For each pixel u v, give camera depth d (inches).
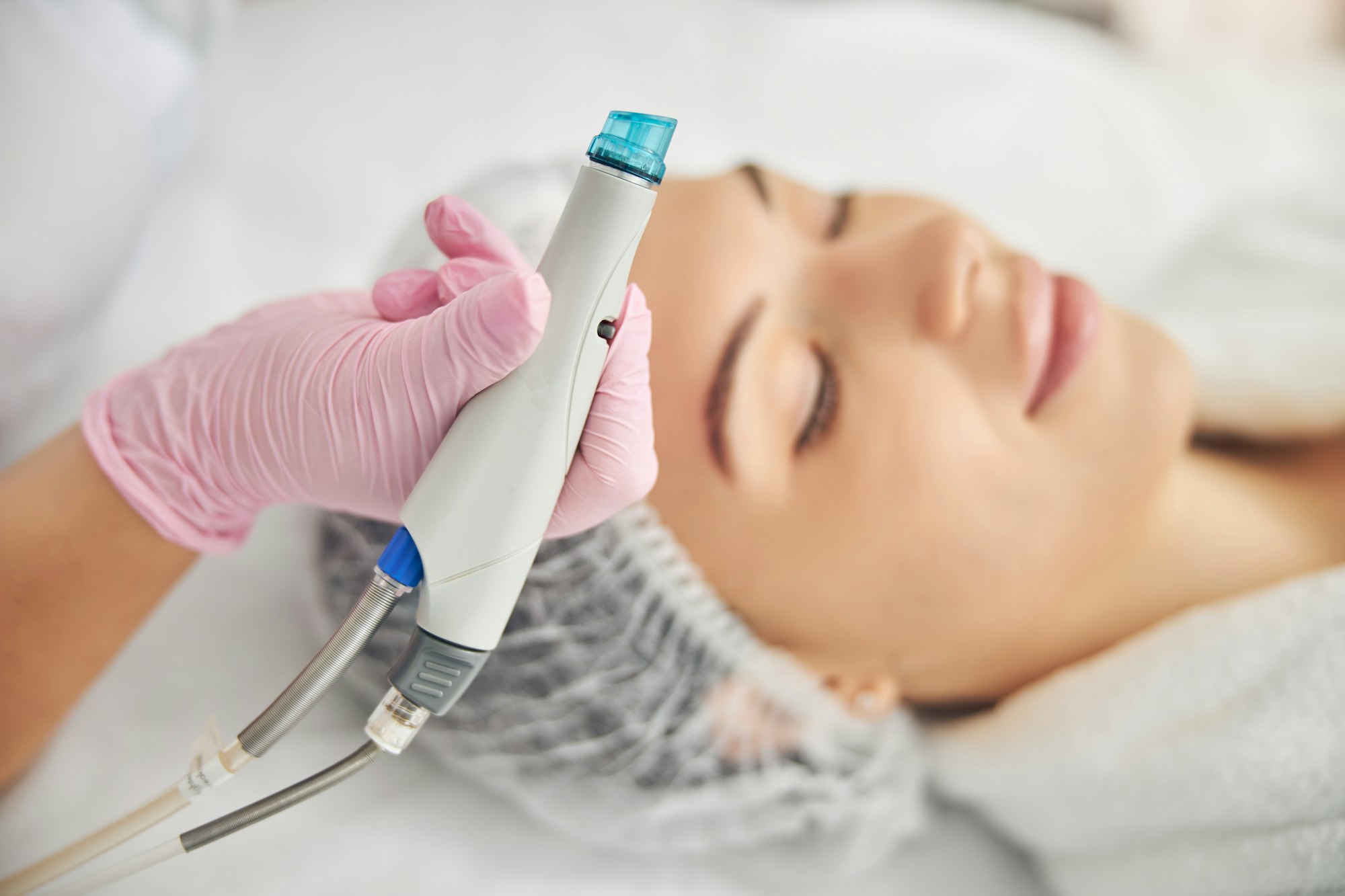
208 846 38.1
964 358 38.0
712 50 68.5
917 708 49.1
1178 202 67.4
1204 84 74.2
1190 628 41.9
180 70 47.4
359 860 39.9
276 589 45.1
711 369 37.0
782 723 41.7
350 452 27.5
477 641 23.0
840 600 38.9
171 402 30.8
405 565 22.6
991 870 45.1
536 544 22.9
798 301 39.3
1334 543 47.6
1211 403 53.7
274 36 63.9
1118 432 39.7
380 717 23.8
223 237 57.1
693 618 38.3
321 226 58.8
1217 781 38.2
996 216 66.2
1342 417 51.2
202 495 31.2
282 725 23.2
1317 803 36.9
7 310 39.3
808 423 37.6
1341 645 39.0
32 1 41.4
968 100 68.2
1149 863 40.1
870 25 72.4
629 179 20.9
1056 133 68.0
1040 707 43.3
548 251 21.8
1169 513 46.2
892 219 42.1
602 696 39.1
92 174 41.9
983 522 38.0
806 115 67.2
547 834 43.5
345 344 27.7
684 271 38.3
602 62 66.5
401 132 62.1
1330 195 64.2
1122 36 82.4
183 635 42.5
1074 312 39.7
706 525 37.7
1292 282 61.5
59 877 25.9
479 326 21.8
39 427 46.6
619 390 24.6
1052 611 43.2
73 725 39.1
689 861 44.0
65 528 31.8
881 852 44.1
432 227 28.0
